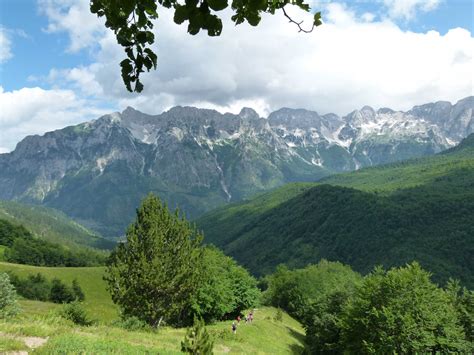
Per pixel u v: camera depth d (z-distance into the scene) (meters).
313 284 109.62
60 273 131.00
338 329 64.50
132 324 34.44
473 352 41.12
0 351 15.99
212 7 3.28
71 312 35.41
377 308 43.34
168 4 3.87
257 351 41.53
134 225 39.22
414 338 39.34
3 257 161.38
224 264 86.25
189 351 17.06
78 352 16.16
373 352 39.66
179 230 39.97
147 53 4.20
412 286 43.22
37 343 18.81
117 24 4.04
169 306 38.75
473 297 55.84
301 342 76.69
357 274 117.00
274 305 129.12
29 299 104.31
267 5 3.69
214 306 69.25
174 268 38.19
